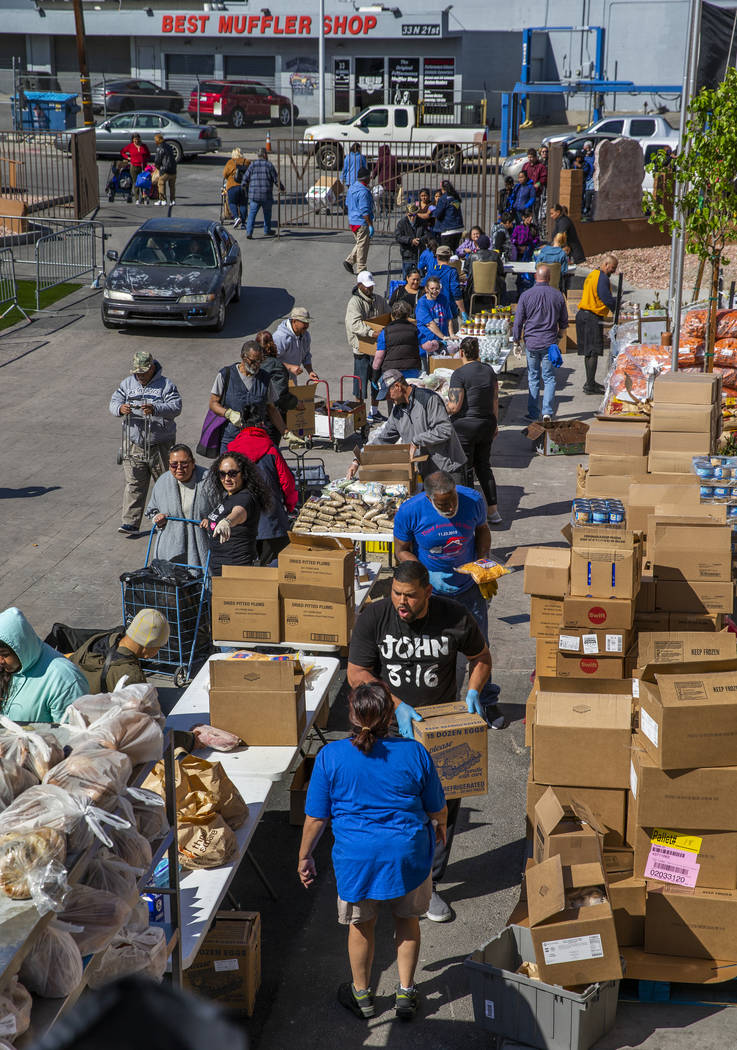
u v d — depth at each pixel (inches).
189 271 711.7
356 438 518.6
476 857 226.1
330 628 269.3
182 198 1127.6
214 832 179.6
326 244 954.1
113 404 394.3
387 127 1289.4
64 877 105.4
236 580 269.9
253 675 210.1
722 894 178.5
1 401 576.7
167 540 319.9
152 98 1551.4
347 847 171.0
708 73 477.4
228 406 374.6
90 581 366.3
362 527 332.8
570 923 165.2
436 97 1720.0
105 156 1334.9
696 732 175.8
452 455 365.4
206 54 1803.6
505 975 165.0
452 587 258.8
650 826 181.2
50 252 891.4
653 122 1171.9
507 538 403.9
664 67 1700.3
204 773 185.5
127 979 26.2
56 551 392.2
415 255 786.2
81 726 134.4
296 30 1723.7
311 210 1083.9
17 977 104.1
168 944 146.0
